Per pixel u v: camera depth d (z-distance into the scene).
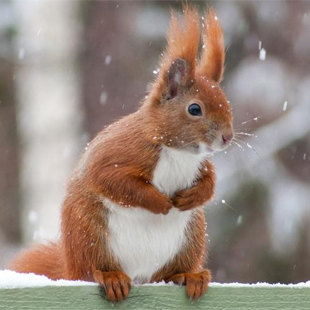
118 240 8.21
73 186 8.34
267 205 14.84
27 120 16.83
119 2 16.11
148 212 8.23
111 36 15.98
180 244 8.42
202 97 8.27
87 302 7.40
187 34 8.47
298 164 15.14
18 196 16.64
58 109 16.53
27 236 16.42
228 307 7.54
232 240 14.70
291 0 16.61
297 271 14.66
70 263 8.27
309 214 14.84
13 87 16.91
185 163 8.26
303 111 15.52
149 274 8.49
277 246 14.72
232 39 16.33
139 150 8.14
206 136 8.18
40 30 16.75
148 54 15.96
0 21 16.97
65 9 16.48
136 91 15.69
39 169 16.64
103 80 15.84
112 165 8.09
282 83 15.82
